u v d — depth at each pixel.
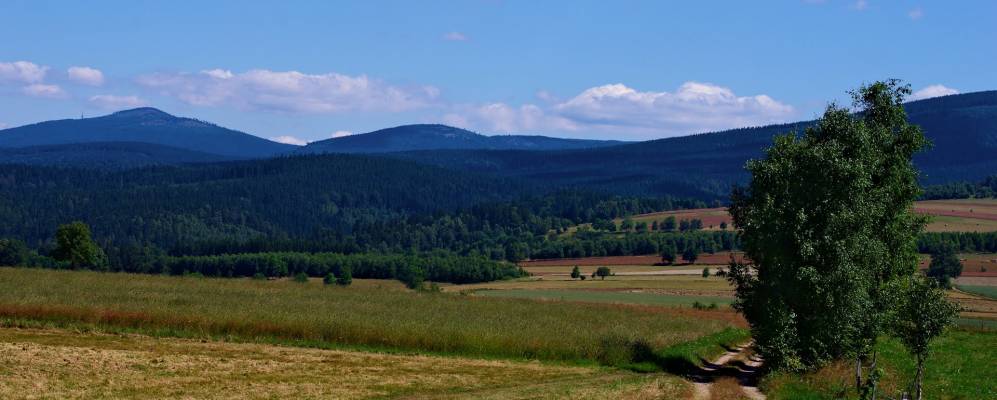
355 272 183.38
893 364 59.47
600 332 64.94
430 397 37.84
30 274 89.62
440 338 55.50
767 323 49.97
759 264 52.81
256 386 38.34
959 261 144.75
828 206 49.31
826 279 47.56
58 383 36.22
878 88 53.62
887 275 51.38
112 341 49.84
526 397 38.16
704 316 92.06
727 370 55.81
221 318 56.16
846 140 51.06
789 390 44.91
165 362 43.22
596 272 179.25
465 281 174.88
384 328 56.78
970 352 69.19
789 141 53.34
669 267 187.12
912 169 52.72
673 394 41.38
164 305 63.38
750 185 54.38
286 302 73.75
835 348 49.94
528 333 60.16
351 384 40.44
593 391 40.53
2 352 42.31
